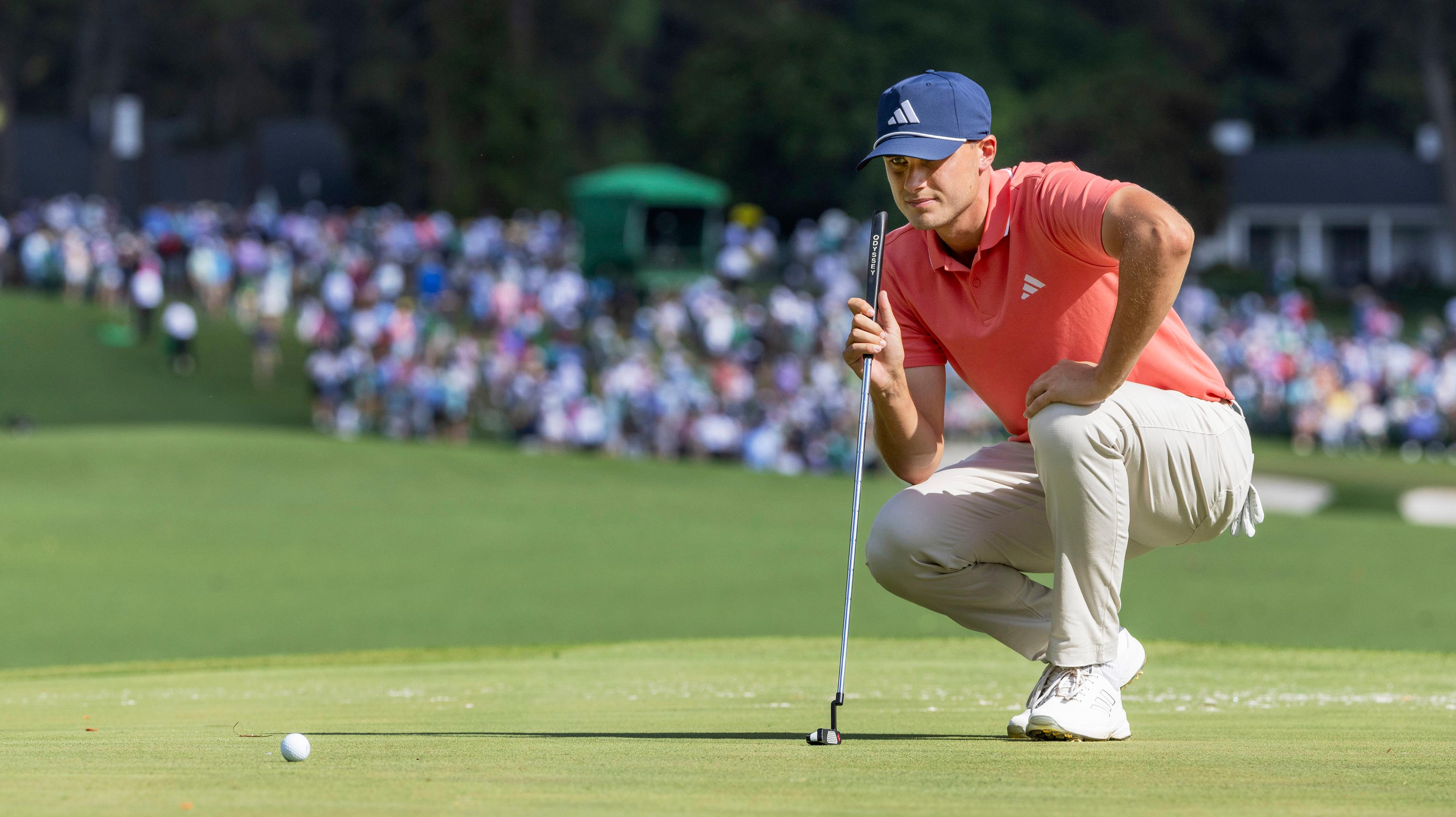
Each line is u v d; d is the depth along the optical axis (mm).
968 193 12562
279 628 43562
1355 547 67875
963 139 12406
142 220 152125
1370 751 11258
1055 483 12328
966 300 13234
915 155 12273
